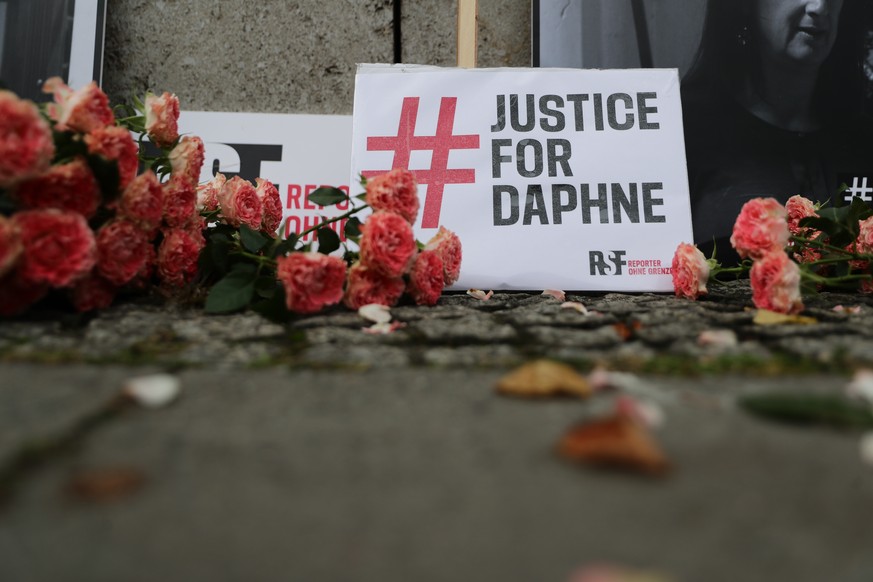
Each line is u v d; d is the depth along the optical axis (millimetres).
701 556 458
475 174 1771
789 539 478
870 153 2062
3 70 2033
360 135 1811
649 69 1830
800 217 1703
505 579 434
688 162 2051
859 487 552
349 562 455
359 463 593
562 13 2084
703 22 2066
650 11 2070
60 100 1132
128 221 1175
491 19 2230
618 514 512
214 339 1058
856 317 1285
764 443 637
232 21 2236
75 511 515
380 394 776
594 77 1828
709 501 530
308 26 2238
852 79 2066
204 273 1388
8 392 759
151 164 1390
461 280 1707
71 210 1082
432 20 2230
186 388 789
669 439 647
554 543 475
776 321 1221
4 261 952
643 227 1728
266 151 2068
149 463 589
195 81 2236
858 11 2064
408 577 438
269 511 517
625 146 1780
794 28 2053
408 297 1508
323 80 2244
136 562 455
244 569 448
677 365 898
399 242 1283
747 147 2055
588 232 1728
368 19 2238
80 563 454
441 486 554
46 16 2049
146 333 1084
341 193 1441
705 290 1553
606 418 648
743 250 1379
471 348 1021
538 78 1830
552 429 668
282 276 1173
